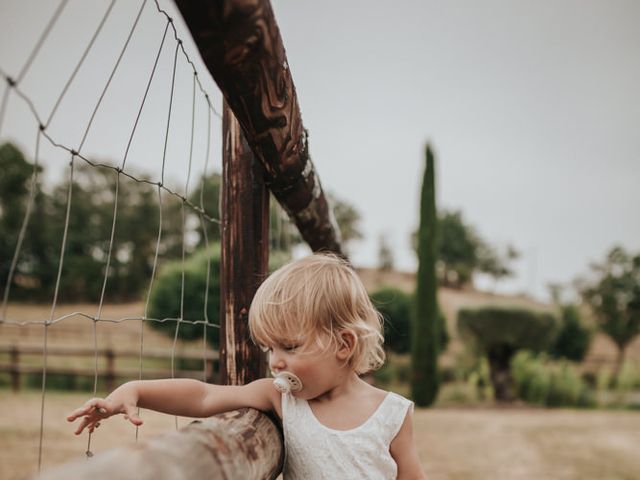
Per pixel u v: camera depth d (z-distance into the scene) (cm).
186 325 979
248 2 54
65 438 538
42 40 55
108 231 4491
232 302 120
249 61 62
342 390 109
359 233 5838
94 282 4316
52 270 4322
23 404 758
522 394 1180
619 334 2966
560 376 1193
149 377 992
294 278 104
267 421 91
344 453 103
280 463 91
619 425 789
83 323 2378
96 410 90
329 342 100
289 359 100
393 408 109
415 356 1094
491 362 1209
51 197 4541
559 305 1781
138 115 96
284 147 96
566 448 627
